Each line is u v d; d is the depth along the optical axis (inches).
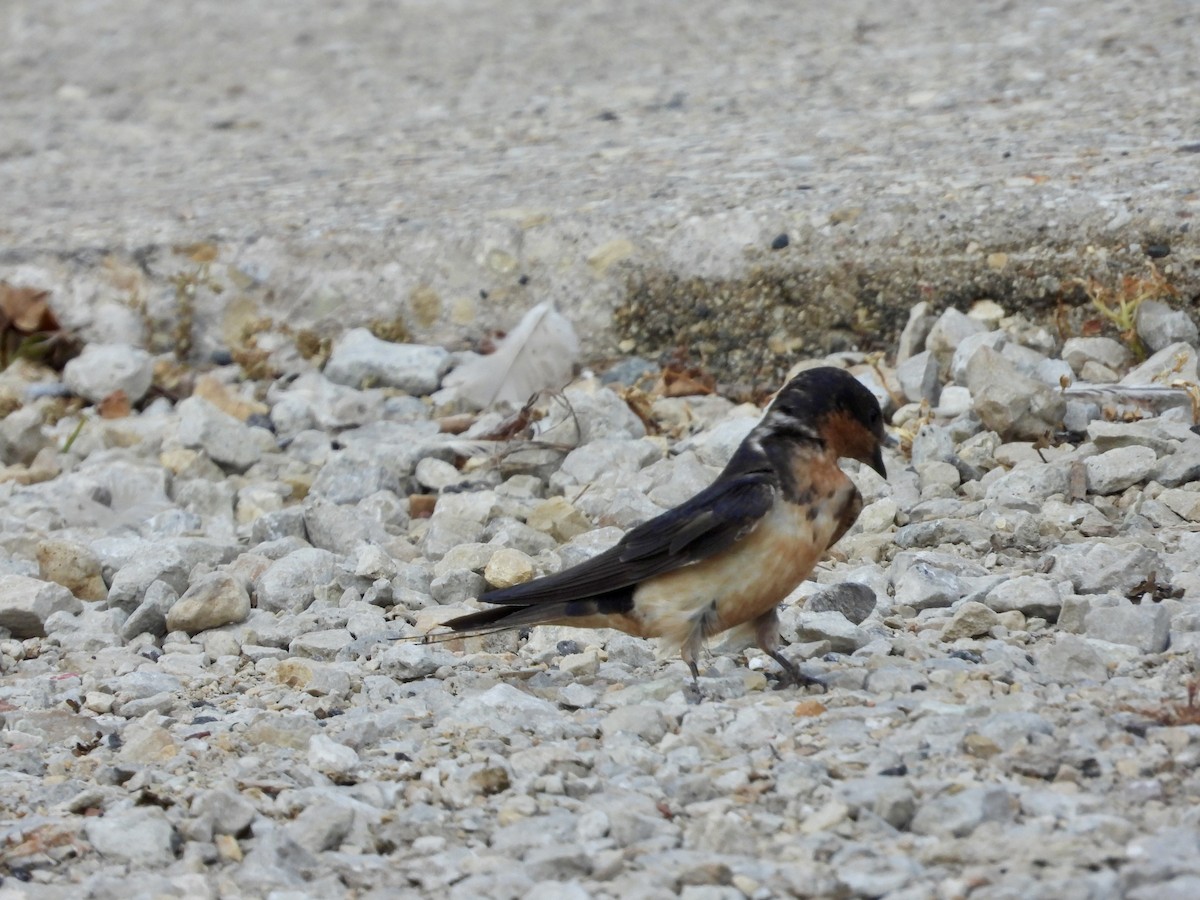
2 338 637.9
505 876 247.3
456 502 474.9
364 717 324.2
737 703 318.3
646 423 542.0
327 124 887.1
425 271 619.2
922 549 417.4
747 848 255.0
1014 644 347.3
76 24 1211.9
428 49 1040.2
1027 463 461.7
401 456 515.8
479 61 986.7
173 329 640.4
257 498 503.2
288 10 1190.9
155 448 557.6
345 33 1108.5
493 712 320.8
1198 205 529.3
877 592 389.4
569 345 577.6
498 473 512.4
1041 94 714.8
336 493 503.8
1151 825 252.4
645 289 585.3
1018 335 537.6
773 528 314.5
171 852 270.7
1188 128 621.0
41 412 592.4
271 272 634.8
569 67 936.9
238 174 789.9
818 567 408.8
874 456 329.1
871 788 265.0
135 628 407.5
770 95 800.9
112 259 649.6
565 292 598.2
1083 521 421.1
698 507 315.3
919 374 520.1
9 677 380.8
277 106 950.4
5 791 300.0
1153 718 289.7
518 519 468.4
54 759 318.0
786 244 571.8
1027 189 565.6
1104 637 340.2
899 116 716.7
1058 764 271.9
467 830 271.1
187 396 612.4
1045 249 541.3
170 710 346.6
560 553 424.8
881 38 887.7
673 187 638.5
